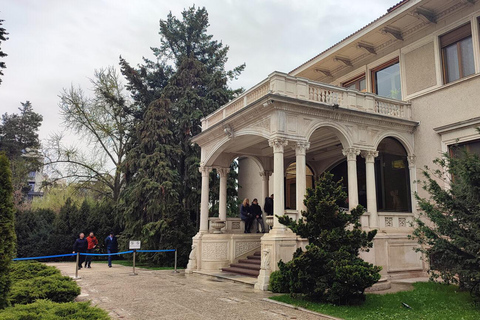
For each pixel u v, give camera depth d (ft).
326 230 30.07
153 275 48.42
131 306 28.12
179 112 75.87
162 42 87.86
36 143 118.73
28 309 18.33
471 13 45.27
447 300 30.17
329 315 25.08
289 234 38.52
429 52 49.83
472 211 28.68
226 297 31.99
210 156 54.34
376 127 47.50
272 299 30.68
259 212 56.75
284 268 30.89
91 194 109.81
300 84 42.42
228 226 57.16
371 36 54.49
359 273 27.04
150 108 72.33
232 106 50.34
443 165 32.58
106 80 88.48
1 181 19.74
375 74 58.34
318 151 61.46
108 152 91.66
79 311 18.21
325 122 43.37
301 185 40.34
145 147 71.51
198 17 87.40
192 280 43.55
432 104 48.80
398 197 50.55
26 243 77.36
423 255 46.16
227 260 51.85
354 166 44.73
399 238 45.60
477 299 29.04
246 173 75.36
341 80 63.41
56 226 79.30
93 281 41.98
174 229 59.41
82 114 89.51
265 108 40.88
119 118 91.20
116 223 78.95
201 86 81.25
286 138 40.19
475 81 44.14
